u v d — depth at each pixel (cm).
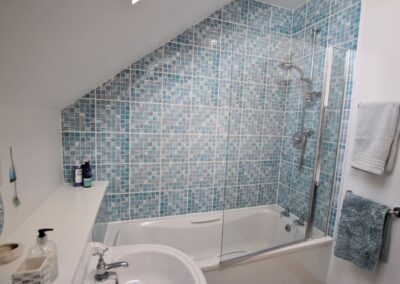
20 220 89
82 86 123
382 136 123
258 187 184
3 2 38
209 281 136
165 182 174
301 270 161
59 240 79
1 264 64
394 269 125
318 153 165
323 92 159
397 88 124
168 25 122
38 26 48
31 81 74
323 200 168
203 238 184
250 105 167
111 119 154
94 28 65
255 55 162
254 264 146
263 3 184
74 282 63
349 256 139
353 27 149
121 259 98
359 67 146
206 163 183
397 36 123
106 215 154
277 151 186
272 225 183
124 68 152
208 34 168
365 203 135
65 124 145
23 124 93
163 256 103
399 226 122
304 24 186
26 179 95
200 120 176
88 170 145
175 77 164
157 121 165
